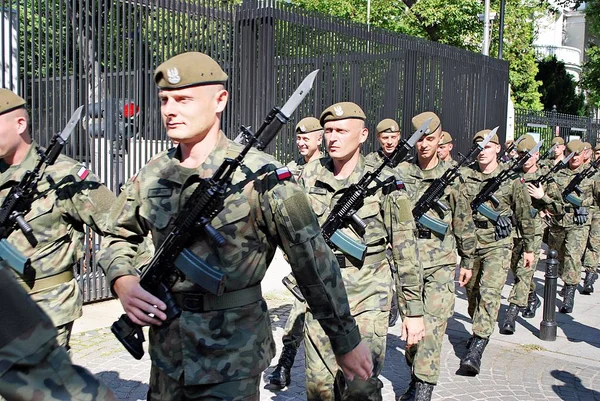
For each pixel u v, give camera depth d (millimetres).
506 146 9375
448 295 5301
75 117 3844
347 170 4215
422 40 11773
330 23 9711
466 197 5793
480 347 6164
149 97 7926
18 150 3883
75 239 3973
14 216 3717
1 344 1424
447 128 12672
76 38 7258
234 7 8789
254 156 2760
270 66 8914
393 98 11062
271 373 5719
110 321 7180
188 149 2818
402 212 4066
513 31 26797
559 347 7207
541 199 8406
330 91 9773
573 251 9062
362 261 4039
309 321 4004
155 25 7926
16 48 6824
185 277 2699
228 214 2672
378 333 3957
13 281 1496
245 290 2752
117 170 7598
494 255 6438
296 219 2654
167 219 2771
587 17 30656
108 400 1540
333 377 3955
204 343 2660
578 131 20891
